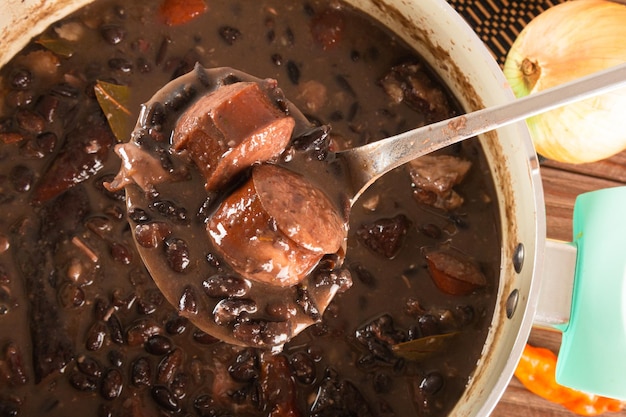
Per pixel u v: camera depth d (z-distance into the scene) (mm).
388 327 466
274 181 399
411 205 477
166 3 480
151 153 416
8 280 459
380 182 477
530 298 419
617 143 511
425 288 471
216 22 483
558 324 452
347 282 427
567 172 542
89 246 463
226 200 405
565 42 499
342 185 429
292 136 427
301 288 421
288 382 463
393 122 483
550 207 542
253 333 415
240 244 398
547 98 388
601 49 494
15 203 464
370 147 427
